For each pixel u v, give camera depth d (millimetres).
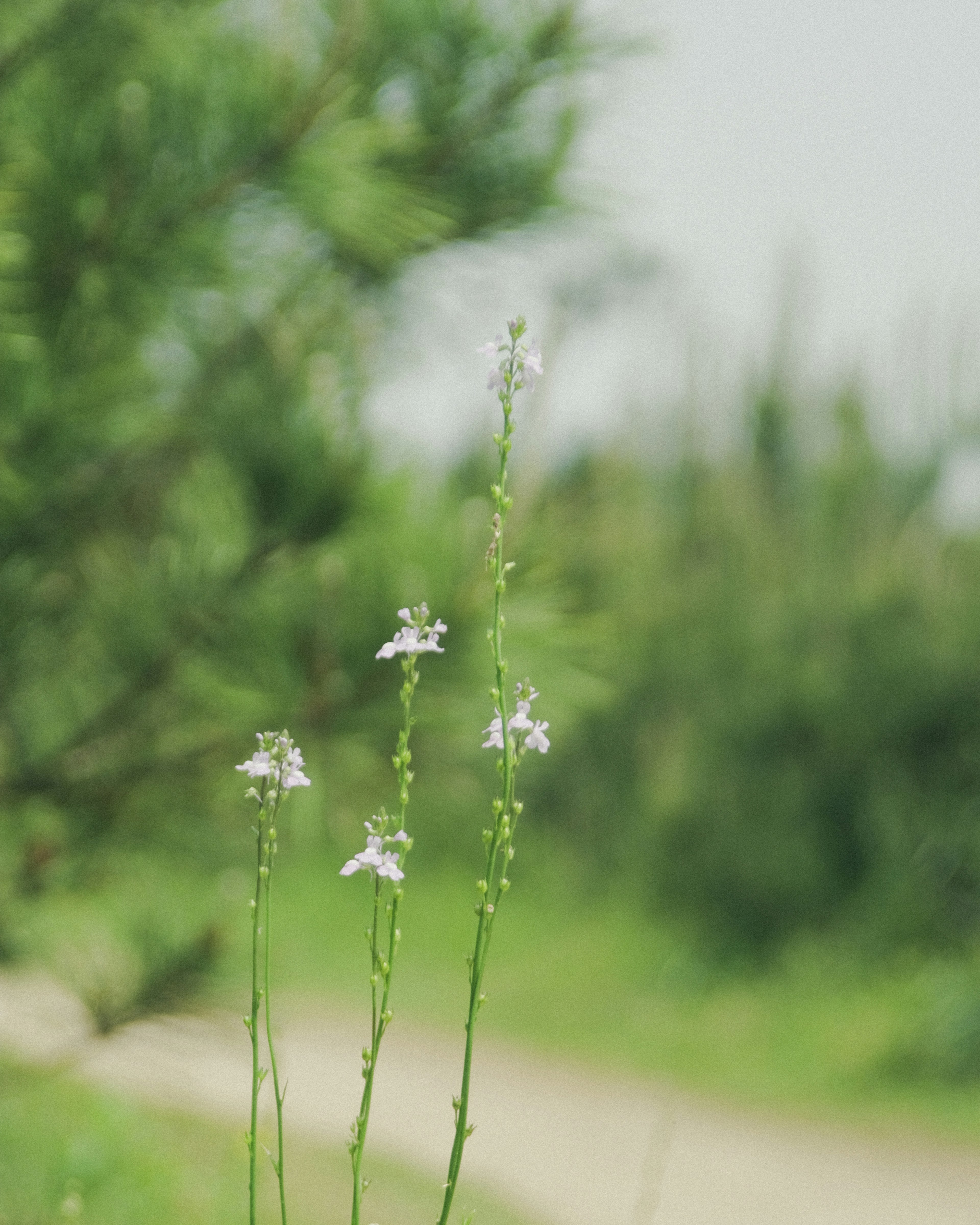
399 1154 4883
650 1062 6230
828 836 7297
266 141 1942
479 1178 4660
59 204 1883
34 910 2092
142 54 1919
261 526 1960
